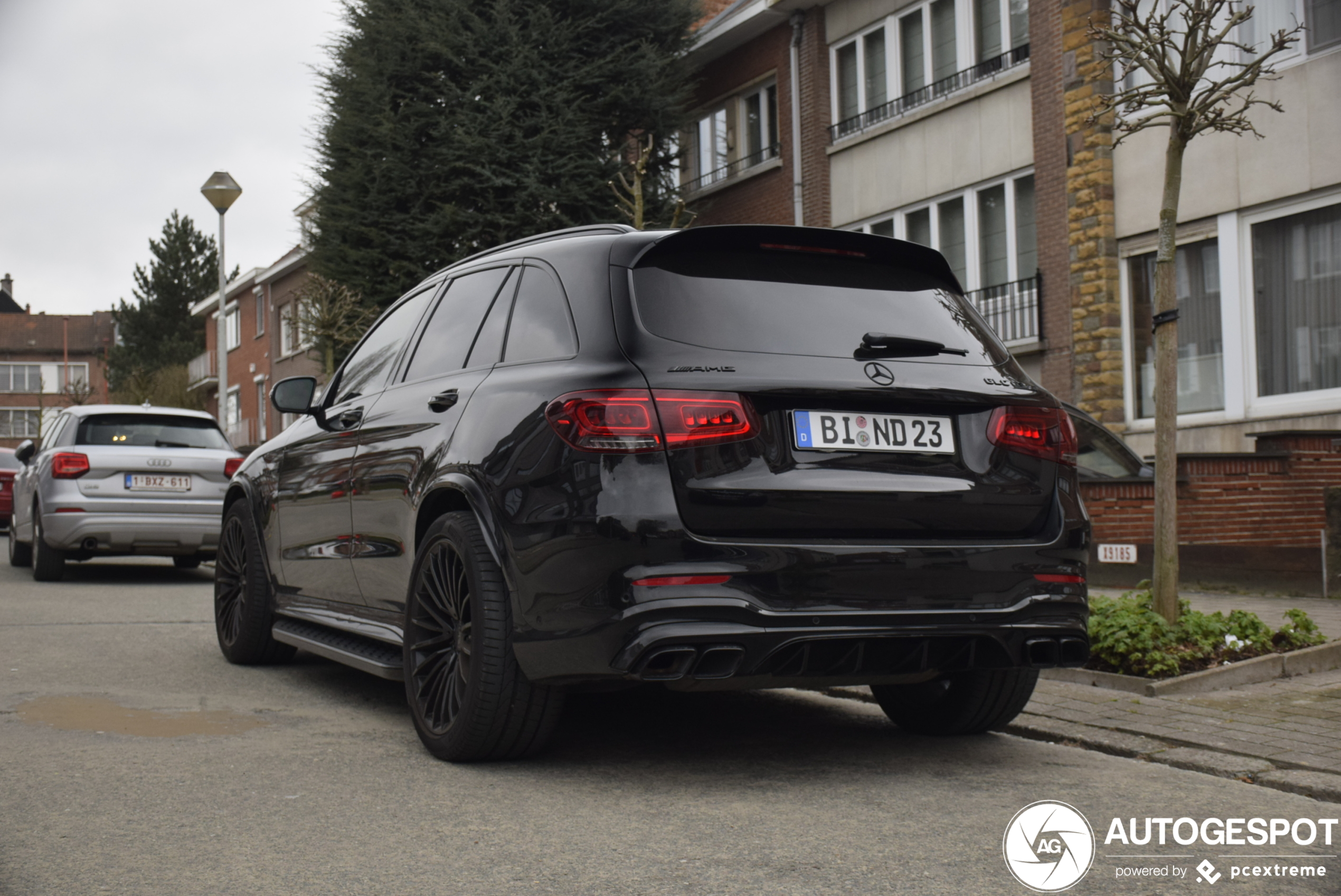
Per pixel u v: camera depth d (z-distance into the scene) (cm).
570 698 566
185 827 347
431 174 1952
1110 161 1488
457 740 416
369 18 2011
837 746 463
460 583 427
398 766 424
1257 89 1318
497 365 448
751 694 582
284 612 621
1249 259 1341
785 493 377
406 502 469
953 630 387
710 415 374
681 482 369
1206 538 1012
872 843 335
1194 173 1388
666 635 359
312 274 2080
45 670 626
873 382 394
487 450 413
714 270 414
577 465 376
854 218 1933
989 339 444
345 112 2008
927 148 1789
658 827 350
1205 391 1395
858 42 1938
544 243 469
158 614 895
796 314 409
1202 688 551
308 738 472
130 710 523
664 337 390
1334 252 1266
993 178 1680
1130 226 1469
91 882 298
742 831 346
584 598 370
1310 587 923
